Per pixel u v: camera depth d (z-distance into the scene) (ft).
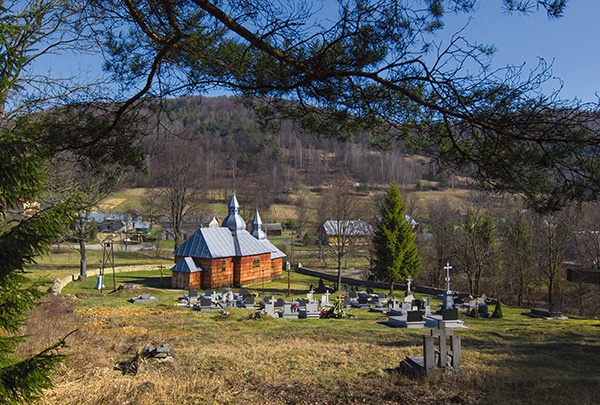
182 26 22.79
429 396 33.24
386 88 21.36
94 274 166.50
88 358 42.80
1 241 17.48
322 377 39.37
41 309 75.66
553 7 17.42
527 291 159.22
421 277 194.59
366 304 116.16
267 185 349.82
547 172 19.10
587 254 138.00
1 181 17.38
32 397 17.74
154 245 266.16
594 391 35.19
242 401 32.81
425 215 270.26
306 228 301.02
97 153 26.05
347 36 20.25
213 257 149.69
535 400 32.78
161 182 250.98
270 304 96.53
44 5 29.96
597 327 87.04
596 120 17.19
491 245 159.43
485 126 19.07
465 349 57.62
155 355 43.93
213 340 59.88
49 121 25.04
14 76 17.78
